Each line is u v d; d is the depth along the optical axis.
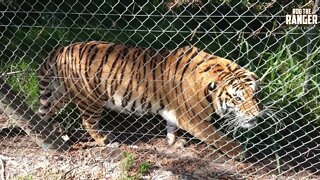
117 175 7.12
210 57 7.33
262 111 6.96
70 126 7.75
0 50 8.87
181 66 7.22
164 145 7.59
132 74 7.34
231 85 7.04
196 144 7.57
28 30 9.16
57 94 7.69
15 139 7.66
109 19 9.24
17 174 7.23
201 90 7.16
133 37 8.88
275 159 7.27
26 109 7.22
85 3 9.42
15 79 8.31
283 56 7.71
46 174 7.19
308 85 7.43
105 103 7.59
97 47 7.51
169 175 7.09
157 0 9.29
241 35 8.24
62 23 9.15
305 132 7.49
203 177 7.08
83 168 7.22
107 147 7.51
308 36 7.16
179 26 8.95
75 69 7.46
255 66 7.91
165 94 7.32
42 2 9.43
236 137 7.18
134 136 7.73
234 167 7.21
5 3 9.32
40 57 8.65
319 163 7.23
